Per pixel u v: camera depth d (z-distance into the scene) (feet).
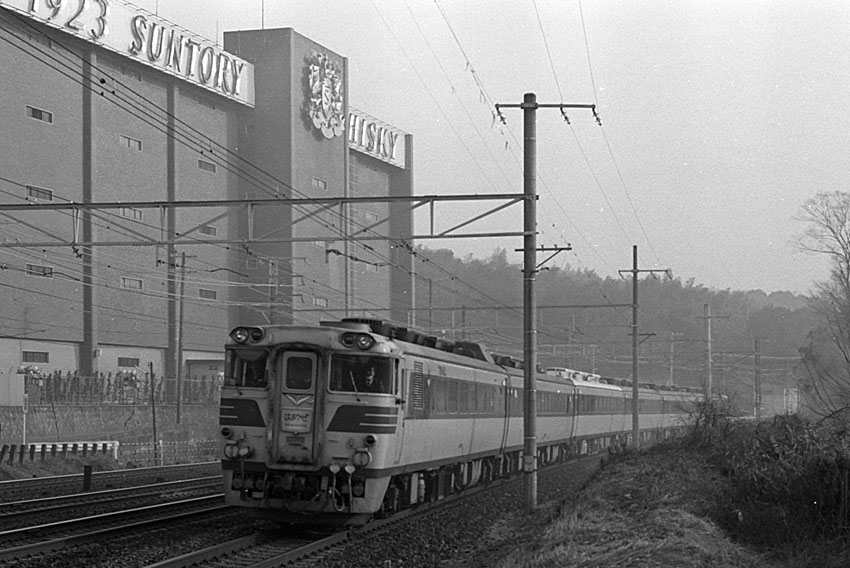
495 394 107.55
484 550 68.23
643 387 218.79
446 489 93.45
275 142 279.08
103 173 230.07
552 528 68.44
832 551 59.77
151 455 163.43
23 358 210.18
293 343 68.64
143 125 243.19
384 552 62.69
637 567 50.70
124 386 208.95
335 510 68.18
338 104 302.25
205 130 266.57
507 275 431.84
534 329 86.94
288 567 55.67
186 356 258.78
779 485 68.49
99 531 63.31
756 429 87.25
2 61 204.54
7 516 73.92
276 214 277.44
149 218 244.83
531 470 87.04
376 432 68.54
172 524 71.41
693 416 120.16
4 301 204.85
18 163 208.33
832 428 84.94
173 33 247.91
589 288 431.84
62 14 213.46
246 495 68.90
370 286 335.47
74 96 222.89
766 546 61.62
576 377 173.17
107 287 213.25
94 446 151.43
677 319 419.54
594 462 161.89
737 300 501.97
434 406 83.25
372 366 69.31
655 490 78.28
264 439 68.49
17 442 165.99
